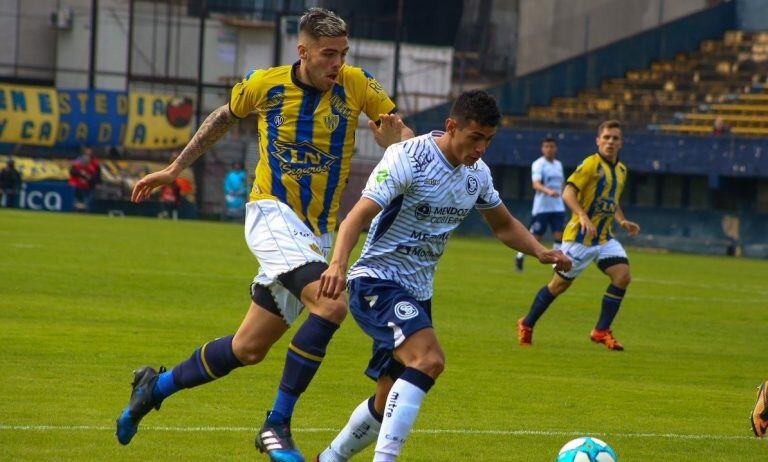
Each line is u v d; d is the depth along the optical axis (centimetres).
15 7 11394
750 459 1766
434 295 4394
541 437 1862
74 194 9712
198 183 10275
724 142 8538
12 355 2412
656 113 9969
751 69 10375
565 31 12012
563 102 10519
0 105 9438
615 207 3145
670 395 2386
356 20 11338
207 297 3819
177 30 11425
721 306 4544
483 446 1770
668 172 8800
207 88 11381
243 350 1570
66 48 11538
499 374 2564
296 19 11406
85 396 2005
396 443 1371
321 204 1627
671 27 10844
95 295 3684
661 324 3853
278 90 1611
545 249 1580
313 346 1484
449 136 1462
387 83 11656
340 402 2097
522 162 9394
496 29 12244
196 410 1955
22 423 1761
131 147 9944
